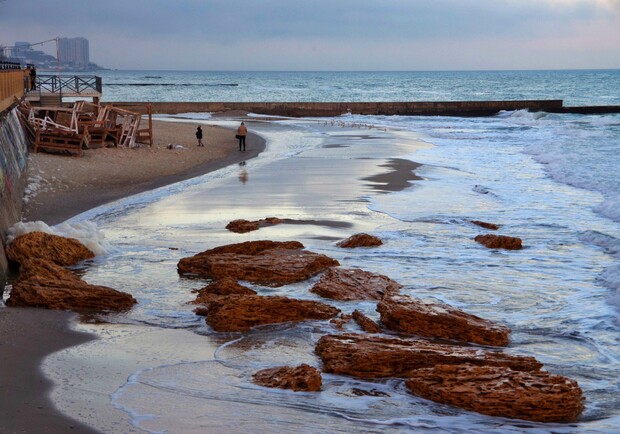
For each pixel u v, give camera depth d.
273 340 10.84
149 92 150.88
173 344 10.59
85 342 10.57
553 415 8.21
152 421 7.74
